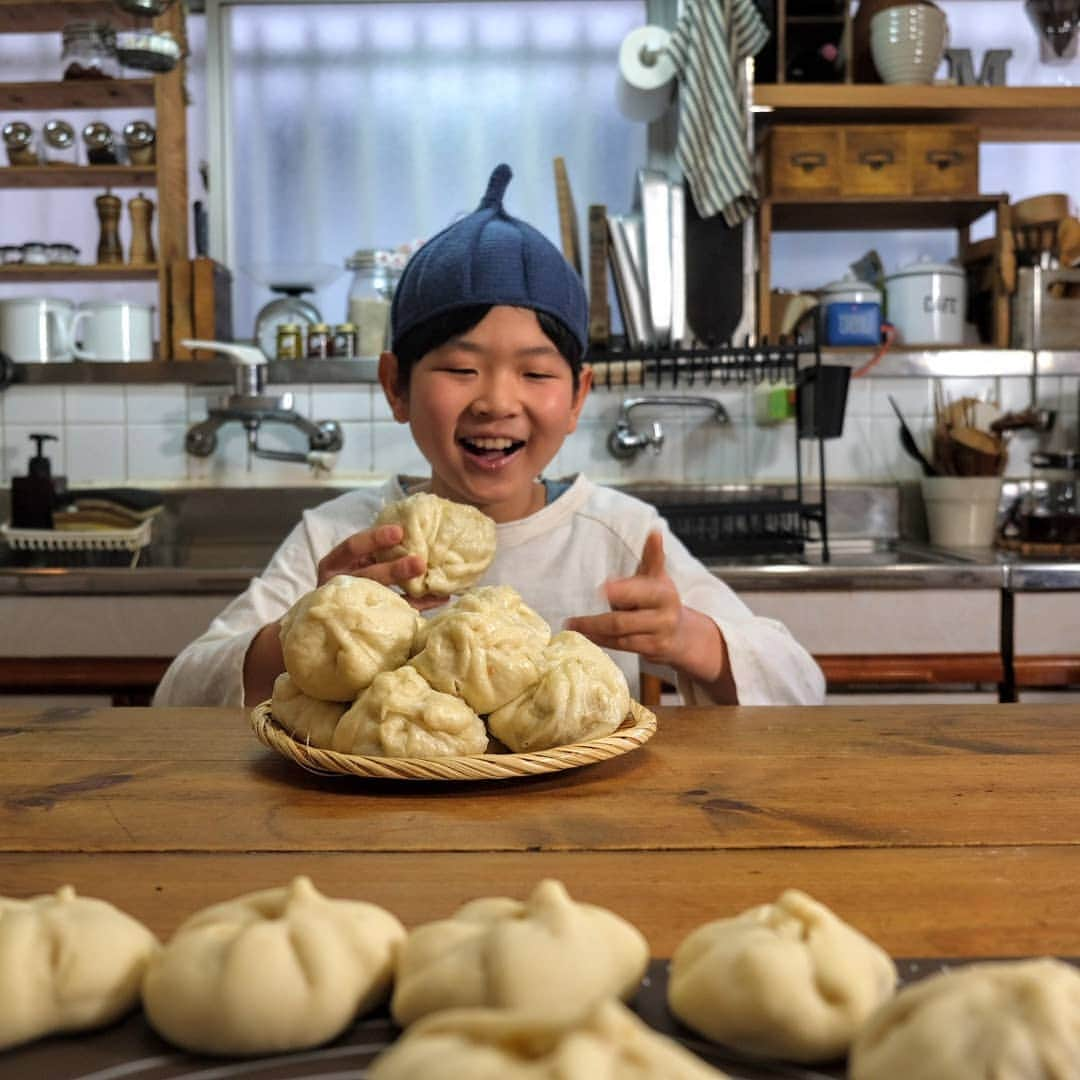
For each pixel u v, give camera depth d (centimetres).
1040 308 263
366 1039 42
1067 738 90
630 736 78
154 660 212
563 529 150
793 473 281
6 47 289
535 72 290
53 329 270
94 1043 42
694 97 258
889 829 67
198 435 271
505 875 60
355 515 154
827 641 213
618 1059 32
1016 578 211
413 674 77
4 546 254
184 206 279
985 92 258
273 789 76
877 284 279
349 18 289
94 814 70
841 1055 40
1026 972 36
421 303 126
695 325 268
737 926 45
